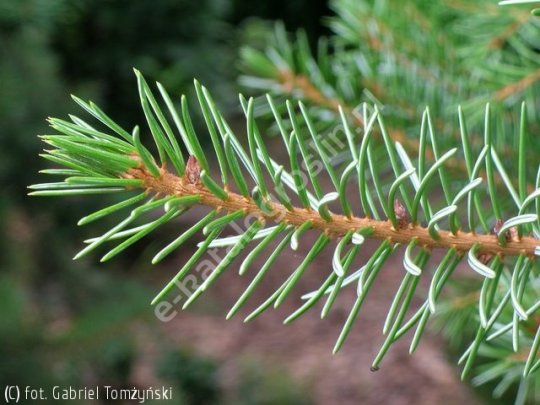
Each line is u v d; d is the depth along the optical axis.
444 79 0.26
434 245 0.15
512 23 0.24
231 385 0.76
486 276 0.14
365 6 0.27
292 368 0.96
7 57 0.77
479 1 0.25
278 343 1.02
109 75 1.26
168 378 0.65
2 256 0.67
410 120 0.25
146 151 0.14
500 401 0.45
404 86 0.26
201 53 1.22
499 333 0.14
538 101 0.24
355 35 0.27
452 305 0.26
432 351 0.94
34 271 0.71
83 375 0.58
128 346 0.60
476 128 0.24
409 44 0.26
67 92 0.83
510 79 0.24
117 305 0.63
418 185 0.15
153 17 1.23
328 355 0.99
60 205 0.76
